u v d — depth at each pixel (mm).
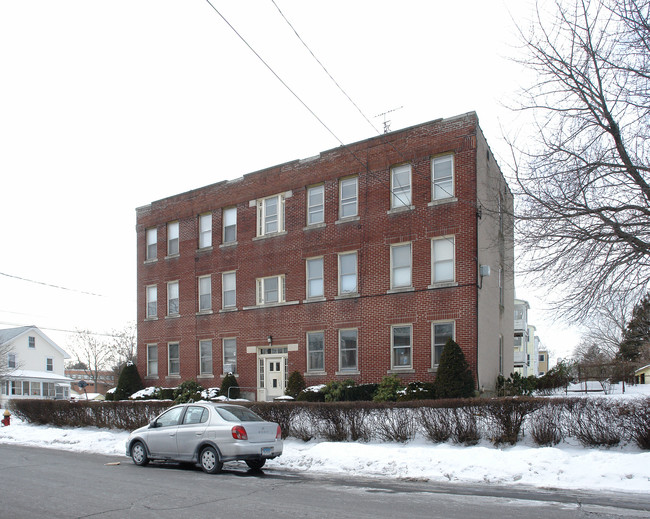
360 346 23844
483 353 22016
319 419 16328
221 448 12641
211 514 8477
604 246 13789
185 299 30828
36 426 24469
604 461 11539
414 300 22656
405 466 12664
